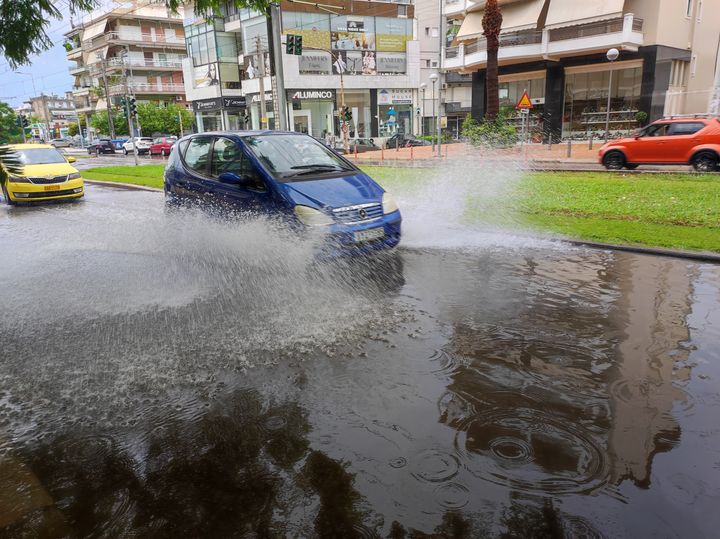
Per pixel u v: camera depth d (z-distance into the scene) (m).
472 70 33.28
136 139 45.22
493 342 4.17
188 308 5.13
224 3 7.46
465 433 2.95
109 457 2.87
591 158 21.17
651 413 3.11
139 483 2.65
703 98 29.75
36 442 3.03
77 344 4.36
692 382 3.46
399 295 5.36
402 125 48.25
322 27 42.09
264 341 4.30
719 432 2.89
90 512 2.46
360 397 3.38
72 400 3.48
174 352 4.14
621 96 27.95
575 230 7.90
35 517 2.43
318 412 3.22
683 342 4.08
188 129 59.69
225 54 45.88
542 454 2.74
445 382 3.55
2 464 2.83
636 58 26.52
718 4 29.53
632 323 4.48
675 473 2.56
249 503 2.46
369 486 2.54
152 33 62.47
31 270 6.63
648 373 3.60
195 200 7.26
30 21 5.12
